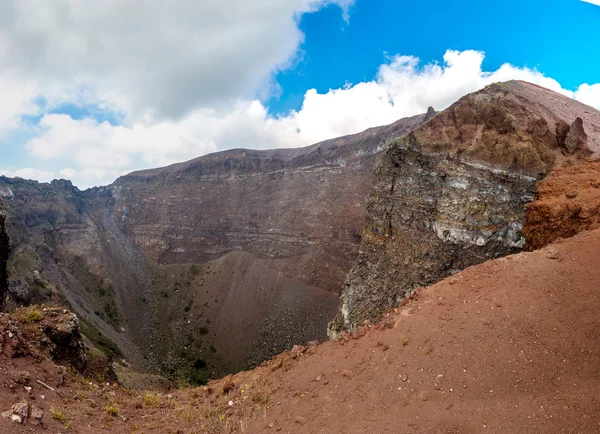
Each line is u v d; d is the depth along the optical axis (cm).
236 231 9044
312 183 8294
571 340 890
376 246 3067
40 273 6400
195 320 7125
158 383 3812
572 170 2145
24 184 9450
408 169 2852
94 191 12481
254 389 1220
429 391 883
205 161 10675
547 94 3247
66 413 1032
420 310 1188
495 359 907
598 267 1087
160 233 10081
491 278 1223
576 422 712
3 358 1172
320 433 866
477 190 2383
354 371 1055
